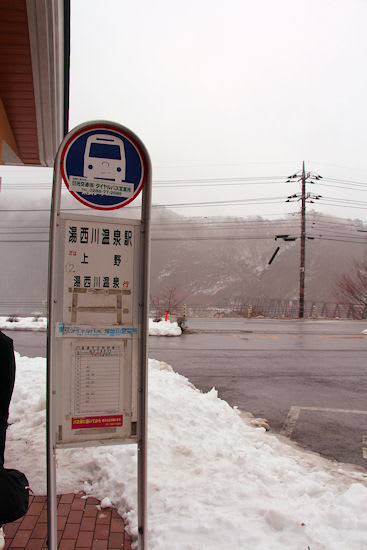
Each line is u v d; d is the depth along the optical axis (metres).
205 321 27.19
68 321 2.56
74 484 3.77
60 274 2.57
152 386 6.82
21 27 4.12
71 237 2.60
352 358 12.12
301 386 8.74
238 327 22.23
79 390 2.57
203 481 3.75
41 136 6.15
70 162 2.60
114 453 4.23
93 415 2.58
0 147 5.40
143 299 2.68
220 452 4.43
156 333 17.67
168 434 4.88
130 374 2.66
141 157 2.72
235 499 3.43
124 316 2.67
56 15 4.24
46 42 4.31
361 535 2.99
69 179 2.60
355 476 4.42
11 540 2.98
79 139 2.62
